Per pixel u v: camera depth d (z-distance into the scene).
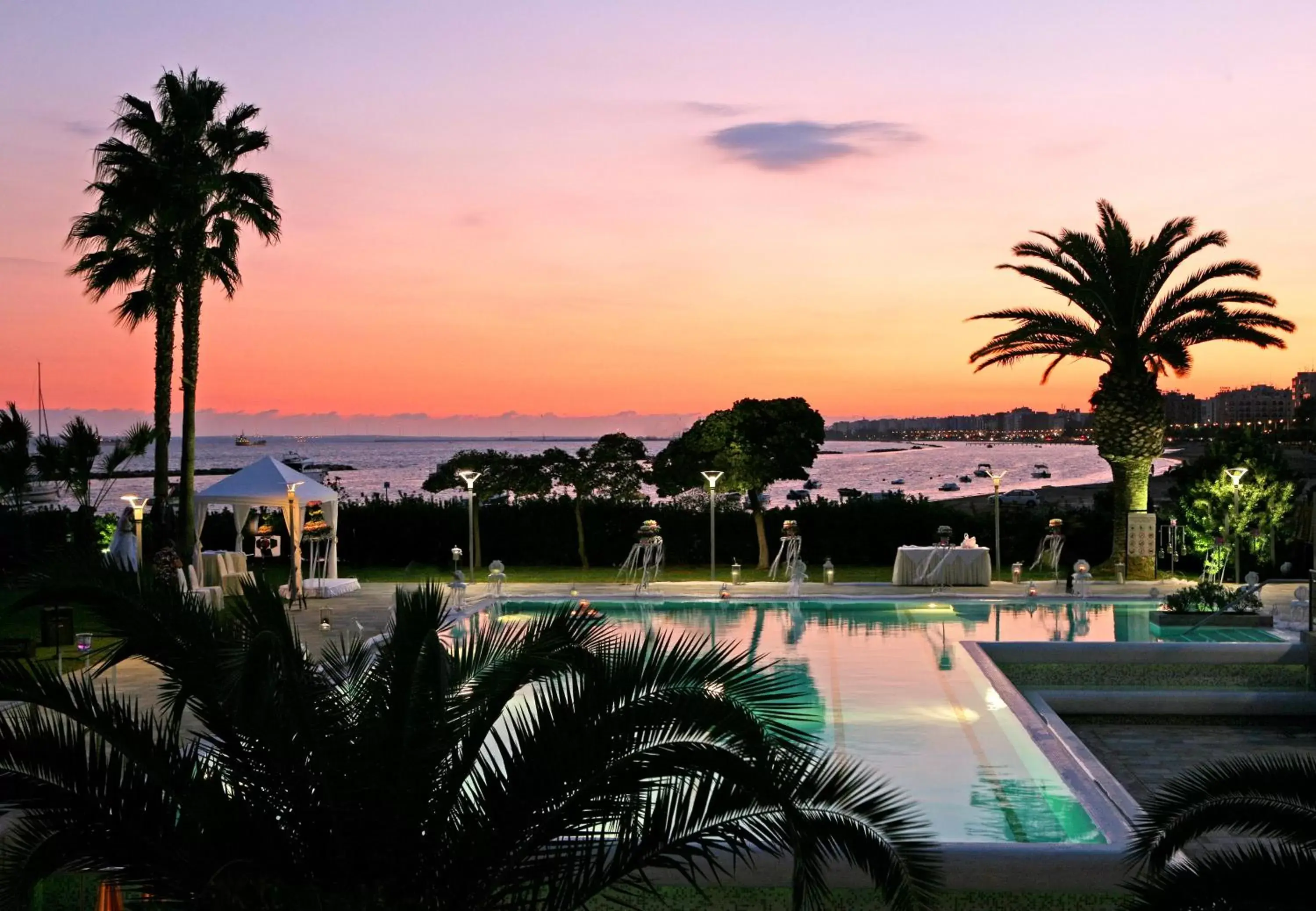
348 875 4.93
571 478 26.56
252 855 4.87
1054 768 9.41
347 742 5.02
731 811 5.11
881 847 4.83
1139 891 5.05
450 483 26.98
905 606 20.41
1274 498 22.95
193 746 5.25
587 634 5.58
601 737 4.87
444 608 5.41
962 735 11.47
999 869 6.89
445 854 5.00
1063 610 19.81
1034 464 161.38
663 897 6.89
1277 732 12.97
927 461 177.00
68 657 13.51
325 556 27.48
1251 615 17.16
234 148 22.39
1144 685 14.54
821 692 13.45
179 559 17.69
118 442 19.50
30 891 4.87
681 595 20.72
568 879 5.16
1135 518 23.41
